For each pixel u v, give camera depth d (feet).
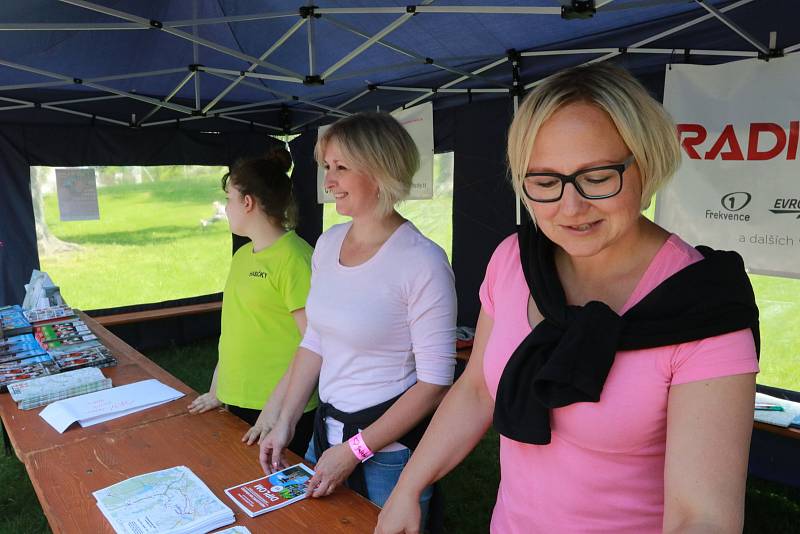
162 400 6.22
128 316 17.79
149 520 3.80
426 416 4.54
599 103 2.37
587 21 10.05
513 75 11.78
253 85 14.15
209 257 20.08
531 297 3.04
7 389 6.64
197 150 18.66
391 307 4.56
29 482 10.45
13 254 16.03
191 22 9.66
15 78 13.99
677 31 9.37
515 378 2.85
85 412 5.79
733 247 9.00
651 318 2.49
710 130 9.02
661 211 9.58
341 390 4.82
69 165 16.66
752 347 2.36
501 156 13.52
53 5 10.36
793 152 8.30
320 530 3.76
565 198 2.46
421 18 10.70
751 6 8.52
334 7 10.39
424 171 14.52
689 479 2.31
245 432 5.39
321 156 4.93
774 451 9.98
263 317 6.15
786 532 8.90
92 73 14.15
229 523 3.84
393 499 3.54
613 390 2.54
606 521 2.73
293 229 6.57
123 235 18.28
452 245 15.06
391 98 15.17
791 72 8.21
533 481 2.97
